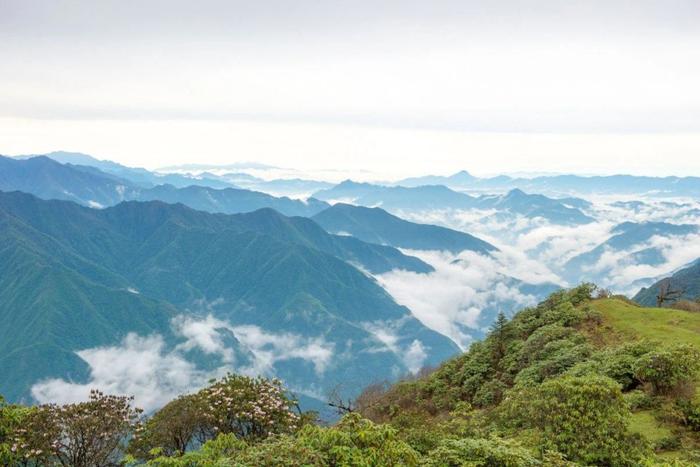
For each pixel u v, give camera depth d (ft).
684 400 81.41
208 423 80.28
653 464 62.08
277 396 89.81
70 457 71.46
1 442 69.92
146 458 76.79
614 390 69.05
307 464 50.03
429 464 57.88
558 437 66.85
